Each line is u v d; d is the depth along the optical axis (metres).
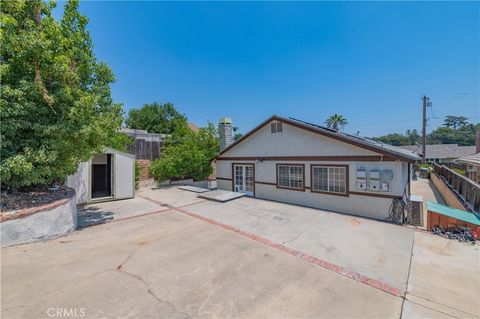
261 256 4.78
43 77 5.66
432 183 18.06
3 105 4.76
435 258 4.79
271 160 11.25
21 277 3.64
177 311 2.96
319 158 9.34
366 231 6.50
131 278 3.74
